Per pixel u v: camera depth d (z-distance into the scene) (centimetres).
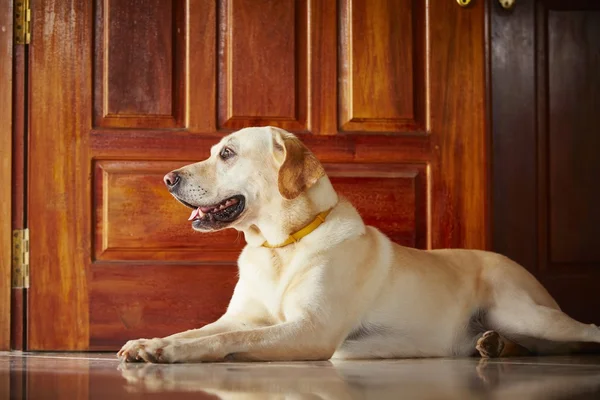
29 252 332
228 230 339
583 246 395
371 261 279
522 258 392
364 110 347
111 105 337
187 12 342
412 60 349
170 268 337
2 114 334
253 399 158
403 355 285
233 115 342
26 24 336
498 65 392
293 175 271
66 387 180
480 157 351
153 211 338
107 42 337
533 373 213
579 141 397
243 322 281
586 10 398
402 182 348
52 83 335
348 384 184
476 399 158
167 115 340
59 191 334
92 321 334
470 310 298
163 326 336
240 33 342
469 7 352
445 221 349
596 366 238
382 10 348
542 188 394
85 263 334
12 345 333
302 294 264
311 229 275
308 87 346
